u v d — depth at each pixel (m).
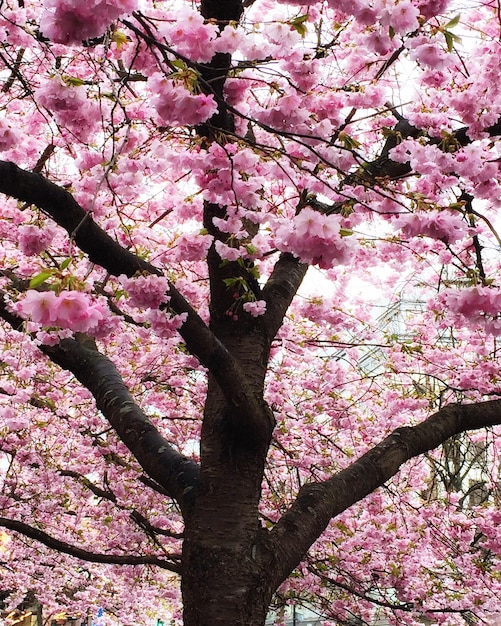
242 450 3.16
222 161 2.81
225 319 3.48
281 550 3.05
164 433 7.25
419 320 7.14
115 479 7.12
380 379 7.05
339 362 6.59
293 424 6.14
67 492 7.85
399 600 7.23
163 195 4.49
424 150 2.94
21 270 4.75
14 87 4.84
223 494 3.08
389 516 7.06
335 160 2.94
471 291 2.59
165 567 5.43
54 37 1.97
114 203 3.44
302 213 2.23
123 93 3.83
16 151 3.90
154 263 4.72
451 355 6.35
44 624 12.99
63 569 10.73
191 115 2.34
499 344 6.22
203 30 2.39
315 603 7.35
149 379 6.59
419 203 2.59
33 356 5.00
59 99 2.67
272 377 6.28
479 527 6.83
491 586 7.28
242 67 2.53
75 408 7.14
